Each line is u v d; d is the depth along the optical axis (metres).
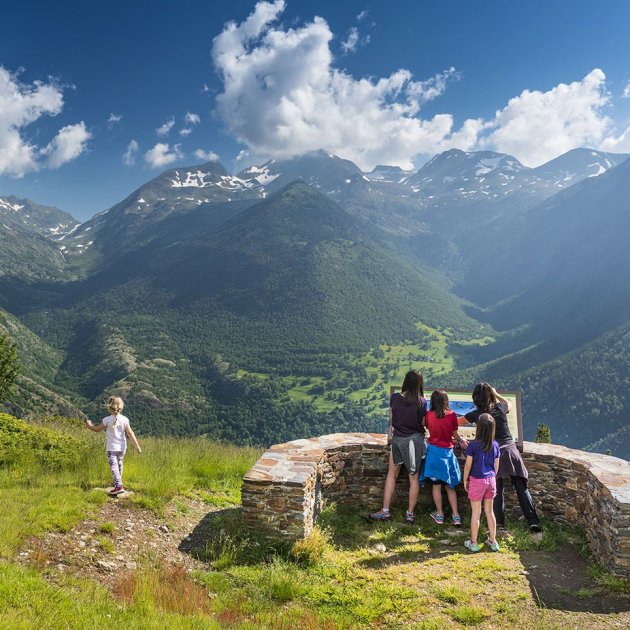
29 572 4.91
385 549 6.89
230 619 4.90
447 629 4.93
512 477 7.54
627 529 5.99
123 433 7.87
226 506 8.52
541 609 5.32
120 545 6.28
